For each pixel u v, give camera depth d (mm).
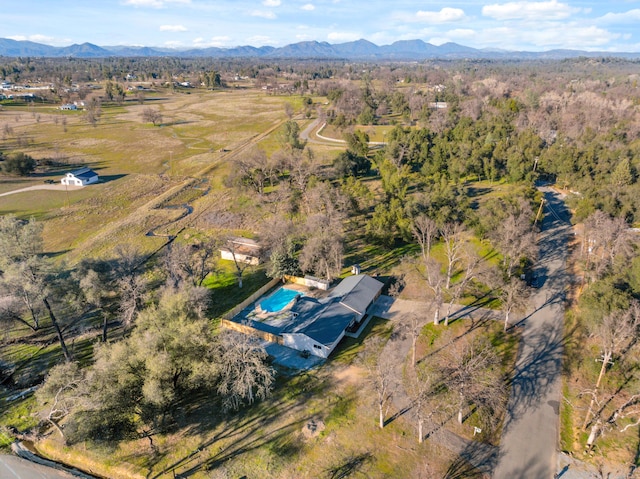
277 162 109000
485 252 70375
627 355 44250
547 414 39344
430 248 72625
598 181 88688
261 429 39062
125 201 103938
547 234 77562
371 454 35906
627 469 33750
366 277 61594
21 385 47031
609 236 56594
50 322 57219
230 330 53562
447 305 57156
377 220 73938
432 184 93125
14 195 105875
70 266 51000
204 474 35156
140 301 52375
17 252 45469
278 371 46500
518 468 34312
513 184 102812
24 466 38156
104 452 36062
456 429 38031
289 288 64438
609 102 173500
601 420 37938
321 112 187625
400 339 50156
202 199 104375
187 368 39062
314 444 37156
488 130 126562
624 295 44000
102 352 39500
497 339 49906
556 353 47156
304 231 71438
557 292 59125
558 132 126062
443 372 43344
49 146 153625
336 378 44906
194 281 62438
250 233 83875
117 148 153500
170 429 39688
